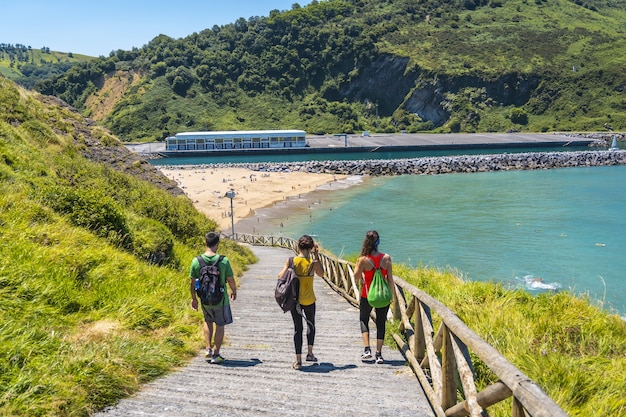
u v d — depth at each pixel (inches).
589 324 302.4
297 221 1987.0
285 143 5201.8
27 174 516.4
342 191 2790.4
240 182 3088.1
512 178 3211.1
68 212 446.3
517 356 238.4
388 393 207.0
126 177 842.2
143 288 351.3
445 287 417.7
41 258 308.7
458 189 2760.8
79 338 235.0
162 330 287.7
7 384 175.0
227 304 260.5
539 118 7150.6
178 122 7313.0
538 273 1138.7
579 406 195.5
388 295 247.1
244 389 211.6
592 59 7721.5
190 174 3432.6
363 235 1676.9
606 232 1571.1
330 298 500.7
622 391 200.4
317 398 200.4
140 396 200.5
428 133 7135.8
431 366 197.2
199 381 222.1
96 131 1242.6
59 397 175.5
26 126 868.0
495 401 132.8
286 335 330.3
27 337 209.2
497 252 1347.2
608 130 6466.5
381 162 3831.2
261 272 812.0
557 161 3870.6
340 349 287.4
